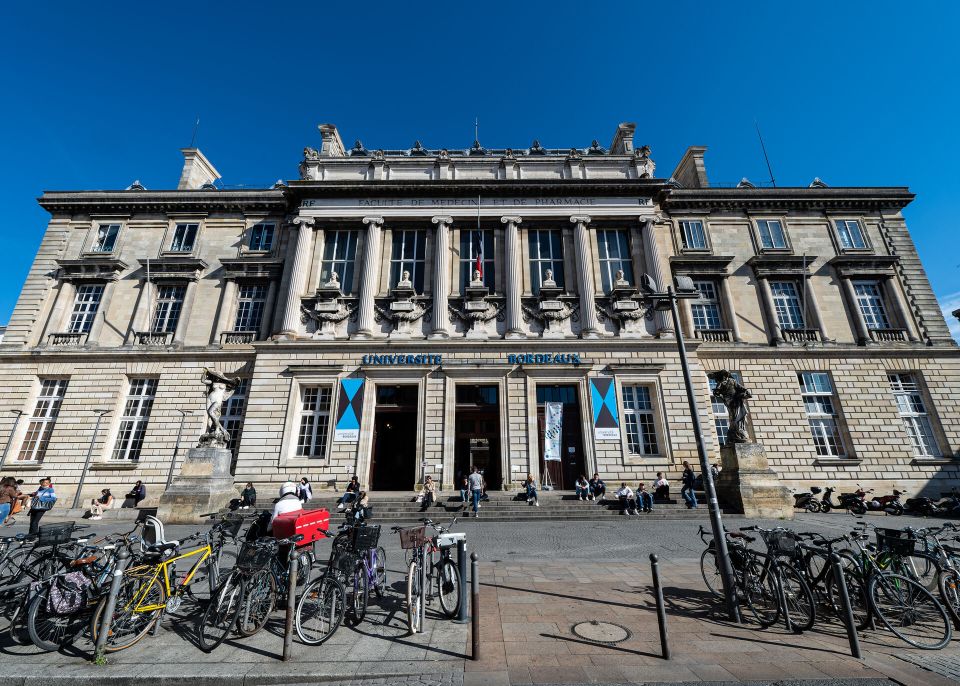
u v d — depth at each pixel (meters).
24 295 26.05
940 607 5.95
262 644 5.96
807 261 26.48
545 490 20.42
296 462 21.00
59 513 19.92
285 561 7.19
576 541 12.84
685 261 25.61
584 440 21.42
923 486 22.56
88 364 24.45
